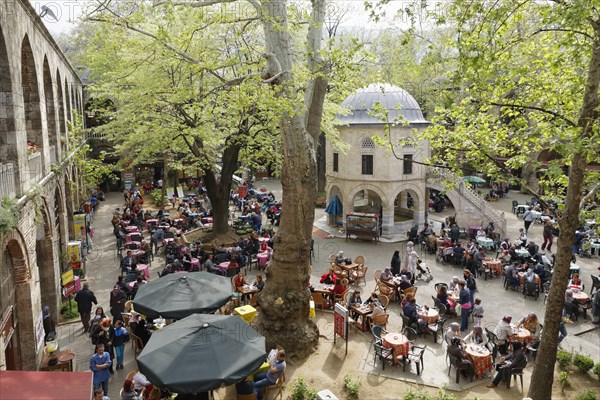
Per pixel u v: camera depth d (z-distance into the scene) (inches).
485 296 806.5
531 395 486.9
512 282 828.0
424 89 1336.1
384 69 871.7
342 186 1238.9
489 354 546.6
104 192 1900.8
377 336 597.9
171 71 890.7
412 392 486.0
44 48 708.0
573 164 442.9
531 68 531.2
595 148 419.5
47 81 803.4
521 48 520.4
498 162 504.1
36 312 536.7
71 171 1069.1
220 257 885.2
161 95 872.3
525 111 552.4
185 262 850.8
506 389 530.0
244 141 1013.2
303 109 565.6
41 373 317.7
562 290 462.3
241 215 1365.7
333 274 807.1
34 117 640.4
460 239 1156.5
